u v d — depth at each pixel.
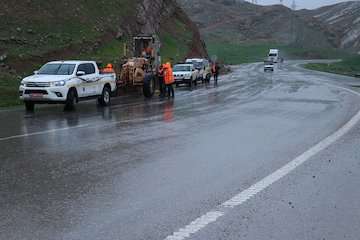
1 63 30.69
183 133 13.70
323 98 25.80
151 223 6.31
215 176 8.79
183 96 28.09
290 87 35.66
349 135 13.41
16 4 40.28
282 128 14.71
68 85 20.19
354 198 7.51
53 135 13.25
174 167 9.46
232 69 83.12
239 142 12.27
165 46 59.69
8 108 21.34
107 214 6.65
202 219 6.48
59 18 42.84
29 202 7.15
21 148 11.27
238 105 22.11
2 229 6.06
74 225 6.21
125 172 9.02
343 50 189.12
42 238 5.78
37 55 34.09
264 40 194.88
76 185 8.09
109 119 17.02
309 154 10.80
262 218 6.54
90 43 42.06
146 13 58.78
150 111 19.78
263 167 9.52
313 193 7.76
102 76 22.56
